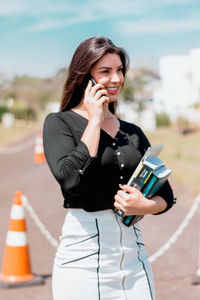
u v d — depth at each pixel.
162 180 2.72
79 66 2.82
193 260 6.54
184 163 18.98
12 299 5.31
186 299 5.18
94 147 2.62
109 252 2.74
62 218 9.52
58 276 2.79
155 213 2.84
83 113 2.87
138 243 2.88
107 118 2.91
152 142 31.20
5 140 39.59
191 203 10.51
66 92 2.91
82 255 2.73
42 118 85.25
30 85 89.88
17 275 5.73
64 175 2.61
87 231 2.73
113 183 2.76
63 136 2.76
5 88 90.75
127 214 2.71
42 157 21.03
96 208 2.73
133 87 47.25
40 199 11.80
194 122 39.81
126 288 2.77
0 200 11.79
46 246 7.45
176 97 16.92
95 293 2.71
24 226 5.82
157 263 6.45
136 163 2.83
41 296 5.38
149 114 45.28
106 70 2.80
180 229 7.97
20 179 15.58
